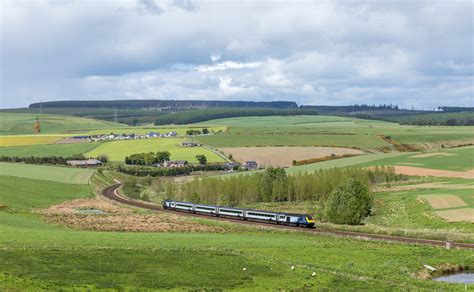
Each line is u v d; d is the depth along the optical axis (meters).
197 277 66.50
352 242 95.88
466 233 103.12
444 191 155.50
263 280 66.19
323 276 68.62
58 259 72.56
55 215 131.00
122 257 75.81
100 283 61.59
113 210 149.75
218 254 80.19
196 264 73.31
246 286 63.47
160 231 110.25
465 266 79.81
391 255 83.56
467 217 119.44
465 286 64.69
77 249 79.44
